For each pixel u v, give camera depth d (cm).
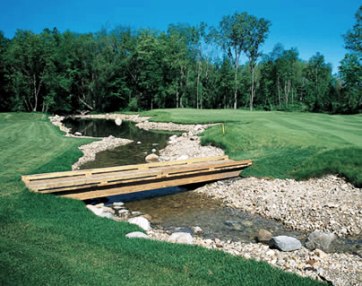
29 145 2408
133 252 783
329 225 1152
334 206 1283
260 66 9231
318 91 8256
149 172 1486
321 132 2436
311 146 2020
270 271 721
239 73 8200
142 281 650
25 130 3312
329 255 902
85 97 7800
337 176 1634
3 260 691
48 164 1773
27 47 6619
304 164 1767
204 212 1332
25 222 970
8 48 6650
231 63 7988
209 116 4841
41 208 1118
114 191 1420
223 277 687
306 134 2344
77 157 2209
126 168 1573
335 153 1792
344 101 7131
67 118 6556
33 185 1234
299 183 1622
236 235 1097
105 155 2489
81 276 648
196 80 8500
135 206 1408
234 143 2428
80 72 7512
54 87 6938
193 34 8119
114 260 738
